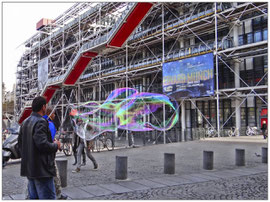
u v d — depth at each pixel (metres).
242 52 19.42
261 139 16.72
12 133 10.27
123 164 6.99
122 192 5.64
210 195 5.37
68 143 13.29
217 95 19.31
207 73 19.84
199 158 10.66
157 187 6.07
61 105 34.19
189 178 7.02
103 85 35.75
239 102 20.64
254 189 5.84
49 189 3.29
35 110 3.39
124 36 21.89
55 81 29.20
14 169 9.37
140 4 19.58
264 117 18.62
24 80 49.47
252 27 20.16
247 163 9.34
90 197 5.27
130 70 27.69
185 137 18.98
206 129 20.70
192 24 22.00
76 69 26.53
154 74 28.17
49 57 39.31
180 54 23.05
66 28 36.16
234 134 19.50
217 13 20.11
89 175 7.61
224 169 8.30
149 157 11.43
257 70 19.86
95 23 35.25
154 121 26.39
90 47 23.50
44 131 3.21
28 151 3.23
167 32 23.97
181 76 21.72
